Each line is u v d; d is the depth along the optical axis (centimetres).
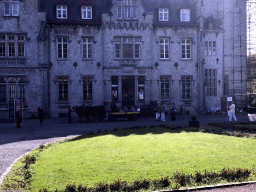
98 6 3161
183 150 1084
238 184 707
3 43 2822
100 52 3012
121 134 1532
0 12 2808
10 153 1127
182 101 3139
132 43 3038
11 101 2512
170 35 3127
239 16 3497
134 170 827
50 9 3006
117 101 3012
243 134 1487
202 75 3209
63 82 2952
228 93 3431
